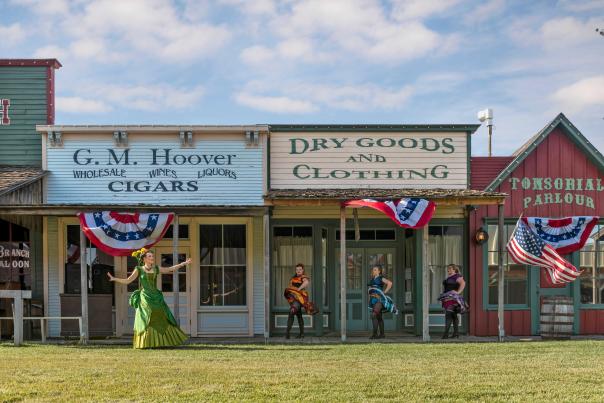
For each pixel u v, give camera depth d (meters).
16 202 14.61
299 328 15.41
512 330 15.93
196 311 15.89
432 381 9.12
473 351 12.30
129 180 16.08
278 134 16.30
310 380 9.16
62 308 14.80
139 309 12.95
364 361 10.97
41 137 16.86
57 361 10.85
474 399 8.12
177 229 14.23
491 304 15.98
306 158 16.28
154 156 16.11
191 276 15.95
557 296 15.28
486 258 16.03
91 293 15.78
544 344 13.45
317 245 16.02
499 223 14.84
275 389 8.57
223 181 16.11
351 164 16.33
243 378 9.28
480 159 16.72
